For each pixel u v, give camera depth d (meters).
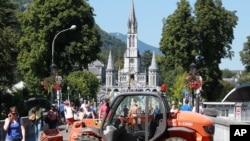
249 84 48.25
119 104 19.20
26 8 81.00
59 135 21.98
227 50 82.88
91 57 80.12
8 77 48.53
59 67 79.19
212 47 81.00
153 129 18.62
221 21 81.44
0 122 25.83
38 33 79.12
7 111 47.00
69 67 79.88
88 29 80.25
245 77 102.31
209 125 18.75
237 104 43.38
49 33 78.81
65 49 78.62
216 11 80.94
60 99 56.16
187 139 18.64
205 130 18.62
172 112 18.91
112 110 19.22
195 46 80.38
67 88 78.12
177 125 18.66
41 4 79.88
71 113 39.25
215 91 82.44
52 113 32.94
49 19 78.94
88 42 79.69
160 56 83.88
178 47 80.69
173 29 80.81
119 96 19.17
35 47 78.56
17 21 80.38
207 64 81.06
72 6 79.69
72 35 79.62
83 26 80.06
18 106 48.59
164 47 82.12
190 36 80.50
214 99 82.19
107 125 19.20
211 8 80.75
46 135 22.17
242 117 43.00
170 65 82.31
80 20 79.88
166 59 82.44
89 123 20.17
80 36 79.69
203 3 81.12
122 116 19.25
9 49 48.38
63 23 79.06
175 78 95.62
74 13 79.00
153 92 18.77
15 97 49.06
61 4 79.12
